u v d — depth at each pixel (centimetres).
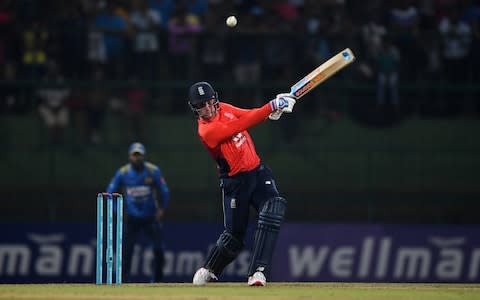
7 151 5897
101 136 5947
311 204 5925
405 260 5662
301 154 5975
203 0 6525
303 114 5950
